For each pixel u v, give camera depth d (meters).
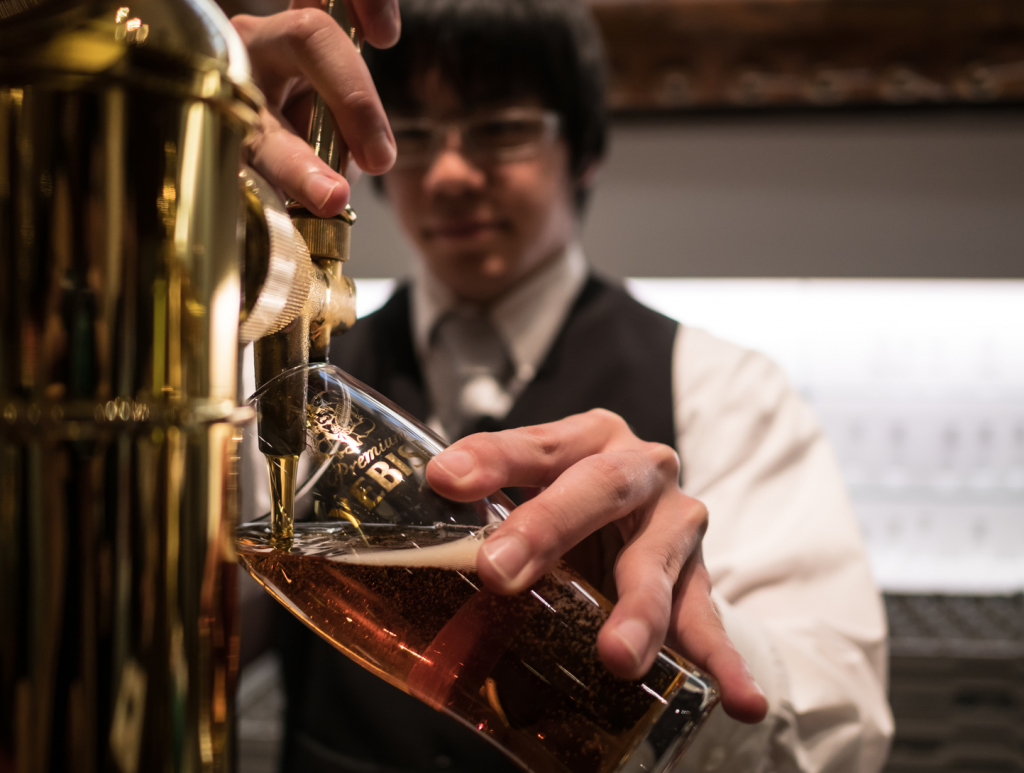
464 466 0.28
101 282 0.14
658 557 0.31
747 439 0.90
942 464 1.81
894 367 1.81
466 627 0.28
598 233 1.67
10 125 0.14
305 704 0.92
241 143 0.16
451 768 0.84
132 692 0.14
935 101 1.52
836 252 1.63
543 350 1.00
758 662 0.55
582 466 0.30
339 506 0.28
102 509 0.14
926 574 1.82
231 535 0.17
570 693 0.27
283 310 0.25
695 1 1.50
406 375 1.04
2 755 0.14
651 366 0.96
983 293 1.77
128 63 0.13
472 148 0.87
